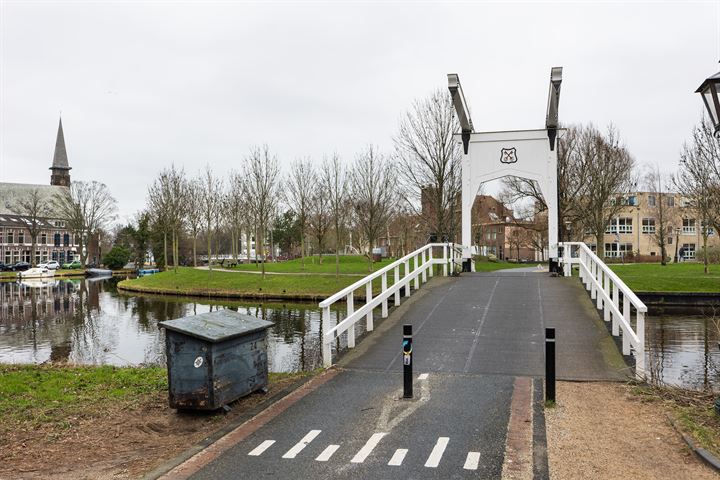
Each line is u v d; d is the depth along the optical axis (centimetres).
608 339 1070
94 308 3155
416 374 902
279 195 5500
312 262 4988
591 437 615
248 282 3703
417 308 1391
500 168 1942
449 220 2678
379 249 5831
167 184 5756
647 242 6700
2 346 1914
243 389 793
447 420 681
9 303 3506
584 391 795
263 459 580
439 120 2605
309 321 2234
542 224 4391
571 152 3647
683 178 3622
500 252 7731
